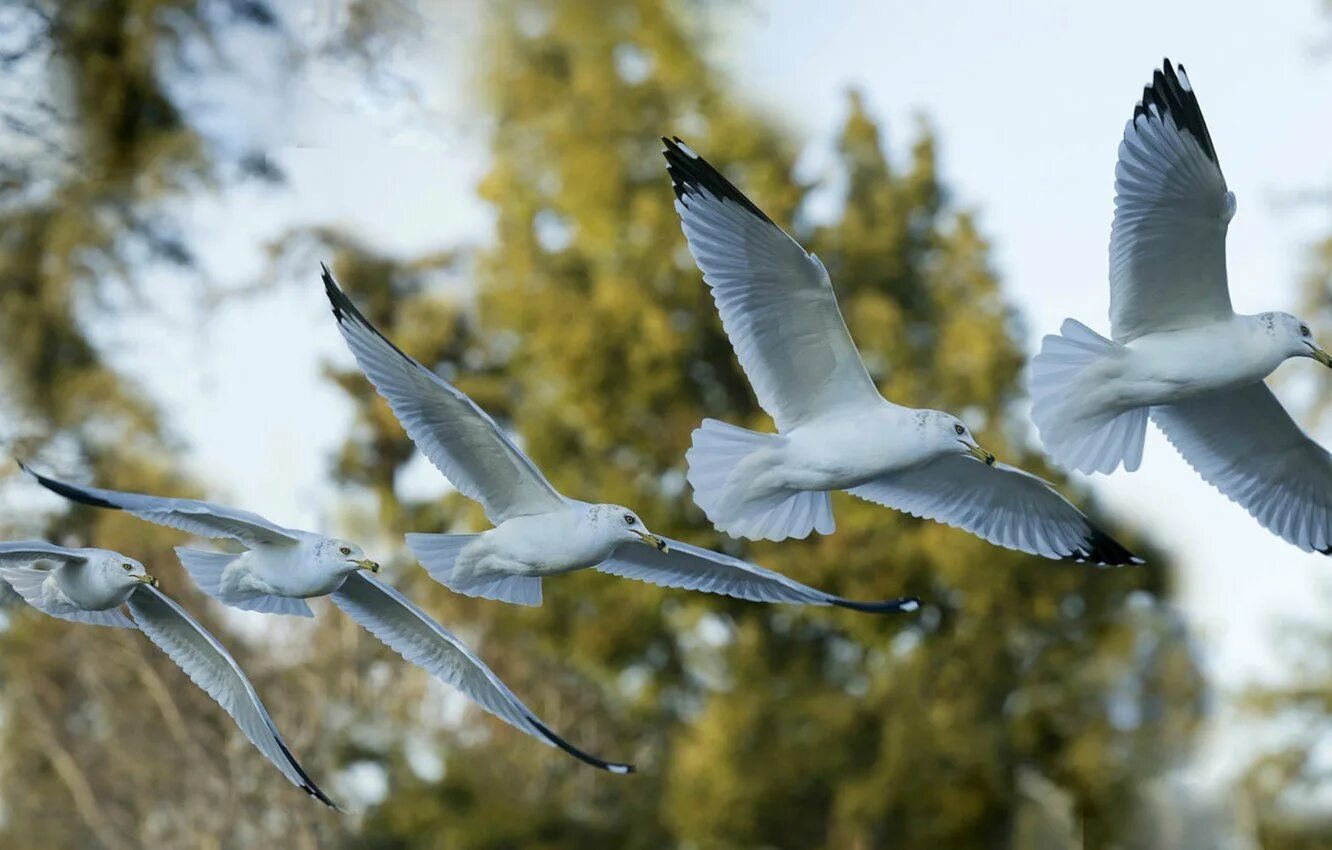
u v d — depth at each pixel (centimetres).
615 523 825
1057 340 834
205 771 1892
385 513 2050
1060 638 1741
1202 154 784
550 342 1830
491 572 830
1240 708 1744
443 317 2027
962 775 1695
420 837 1864
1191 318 824
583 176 1853
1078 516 897
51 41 2108
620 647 1816
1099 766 1703
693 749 1770
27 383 2066
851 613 1733
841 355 804
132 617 908
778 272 790
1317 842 1725
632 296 1809
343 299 823
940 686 1734
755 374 811
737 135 1847
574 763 1953
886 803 1694
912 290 1889
